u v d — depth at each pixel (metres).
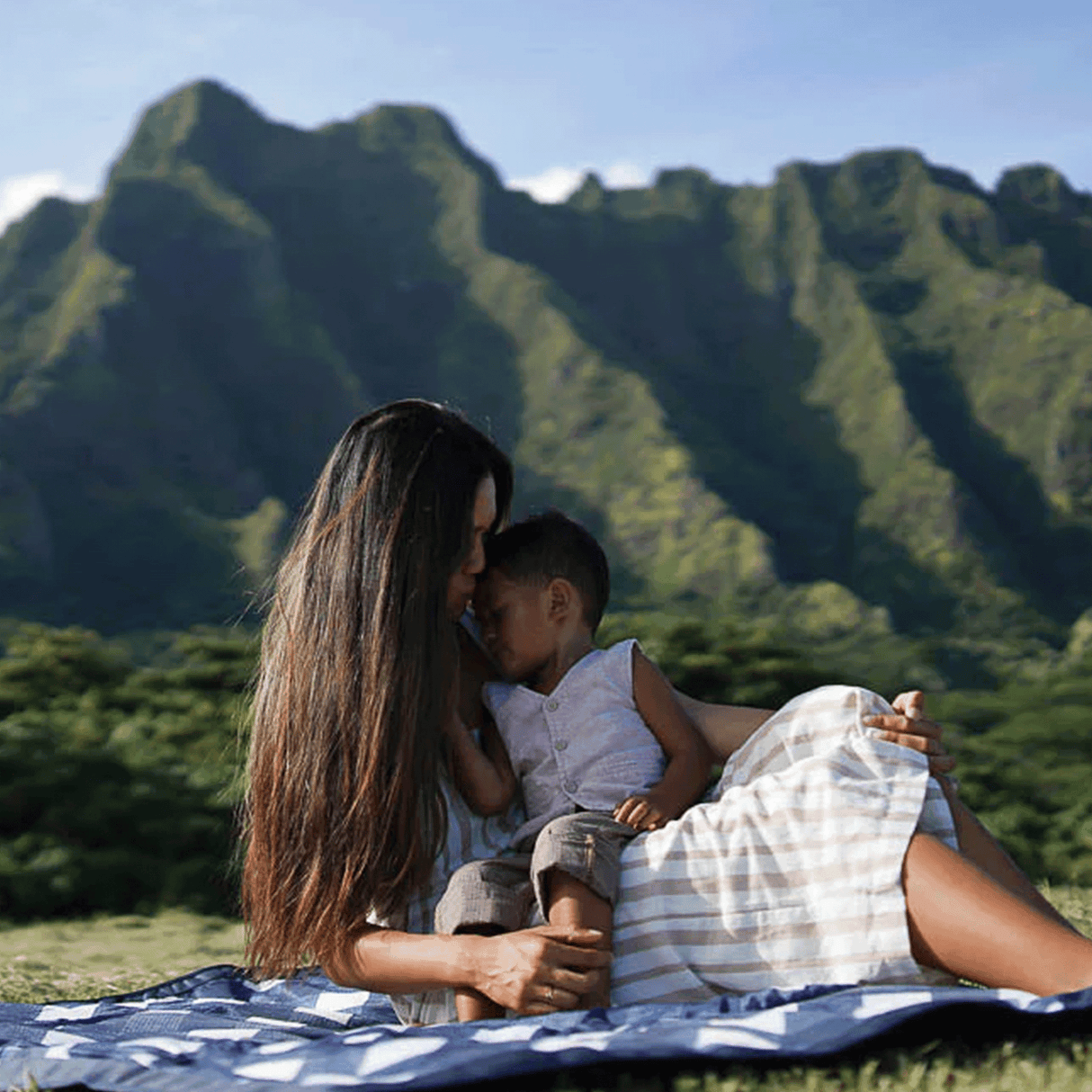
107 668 13.70
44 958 5.66
